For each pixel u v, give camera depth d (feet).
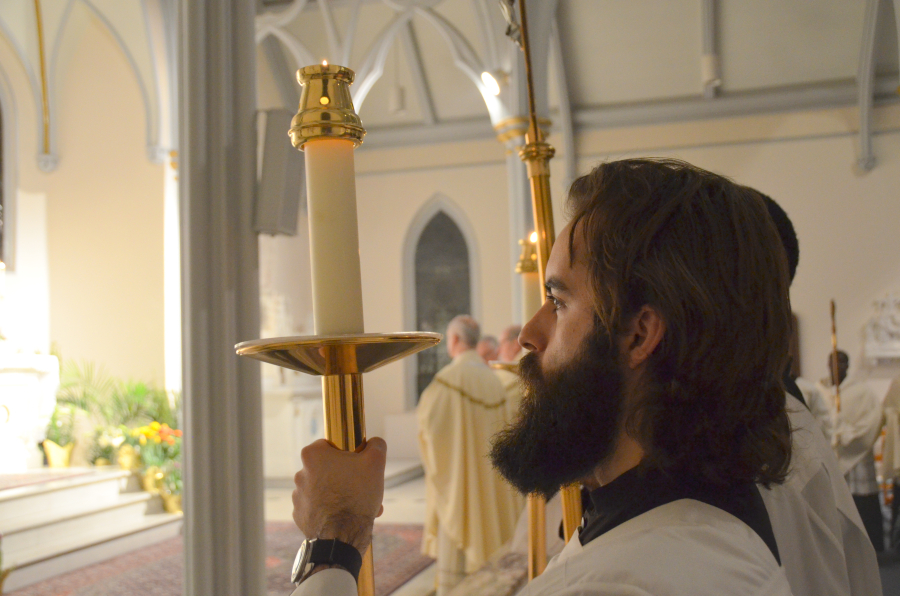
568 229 2.65
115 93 31.07
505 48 26.43
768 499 3.46
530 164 4.31
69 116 31.40
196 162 11.10
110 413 28.04
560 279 2.63
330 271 2.47
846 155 35.78
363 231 42.09
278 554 21.63
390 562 20.30
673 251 2.36
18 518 21.03
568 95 37.60
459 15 37.76
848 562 4.27
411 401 41.42
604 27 35.73
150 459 25.32
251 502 11.18
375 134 41.73
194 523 10.83
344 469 2.60
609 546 2.24
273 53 38.81
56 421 26.32
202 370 10.94
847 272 35.40
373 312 41.78
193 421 10.91
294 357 2.45
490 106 27.20
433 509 17.79
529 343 2.77
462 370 17.61
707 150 37.11
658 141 37.45
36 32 30.25
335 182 2.49
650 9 34.96
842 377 19.74
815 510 3.95
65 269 30.99
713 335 2.30
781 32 34.94
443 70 40.01
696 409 2.33
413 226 41.91
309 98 2.49
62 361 30.37
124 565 20.80
